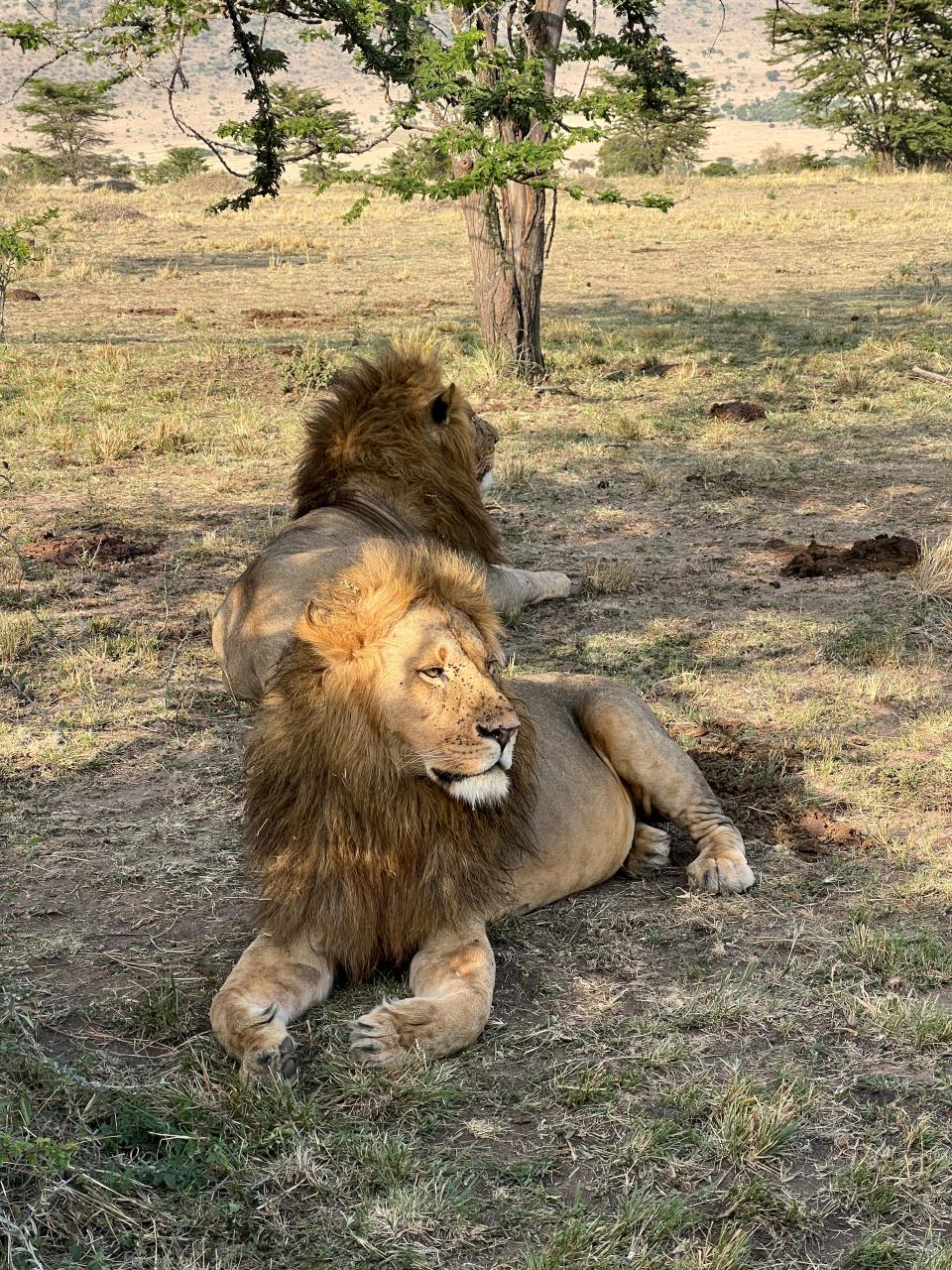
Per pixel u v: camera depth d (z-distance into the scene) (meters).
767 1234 3.35
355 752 4.04
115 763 6.41
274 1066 3.80
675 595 8.84
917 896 5.12
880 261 27.42
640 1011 4.33
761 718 6.86
